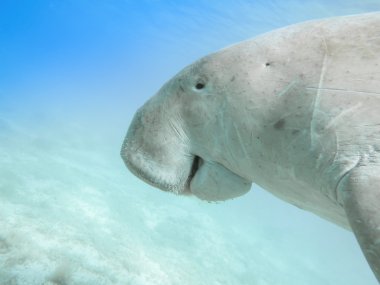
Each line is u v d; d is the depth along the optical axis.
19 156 15.38
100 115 39.66
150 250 10.45
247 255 13.82
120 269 8.30
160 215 13.84
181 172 1.79
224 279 10.91
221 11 27.55
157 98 1.84
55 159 16.75
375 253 0.98
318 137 1.26
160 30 43.91
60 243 8.30
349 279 17.36
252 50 1.53
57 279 6.74
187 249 11.86
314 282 14.87
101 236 9.91
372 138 1.17
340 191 1.18
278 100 1.37
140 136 1.85
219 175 1.74
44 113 31.41
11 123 23.06
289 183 1.43
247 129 1.45
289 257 16.30
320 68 1.32
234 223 17.19
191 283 9.34
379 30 1.31
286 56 1.42
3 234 7.68
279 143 1.36
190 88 1.66
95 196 13.13
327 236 21.27
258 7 23.67
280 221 21.33
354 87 1.24
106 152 21.84
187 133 1.72
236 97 1.49
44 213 10.09
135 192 15.43
